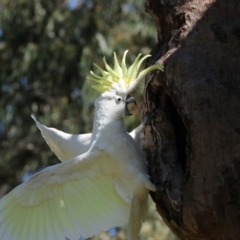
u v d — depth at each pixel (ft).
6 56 71.26
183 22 30.42
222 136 27.89
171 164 30.04
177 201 28.81
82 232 29.73
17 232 29.73
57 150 32.27
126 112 28.89
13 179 74.38
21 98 71.56
